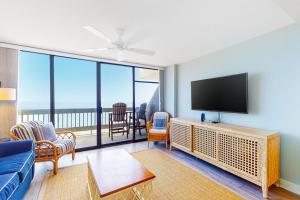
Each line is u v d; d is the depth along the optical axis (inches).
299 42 83.7
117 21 83.7
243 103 105.9
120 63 167.2
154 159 129.9
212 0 66.2
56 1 67.1
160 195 82.0
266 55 98.3
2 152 86.9
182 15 77.9
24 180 76.8
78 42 114.0
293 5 61.2
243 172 90.4
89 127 188.4
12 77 115.7
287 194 83.0
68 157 133.3
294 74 85.7
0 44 111.5
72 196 81.4
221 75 128.5
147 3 68.2
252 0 66.2
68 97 150.6
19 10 73.7
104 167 75.5
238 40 110.2
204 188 88.4
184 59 159.3
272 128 95.2
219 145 104.8
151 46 121.3
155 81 197.9
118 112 180.4
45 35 101.7
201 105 139.6
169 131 159.5
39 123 120.2
